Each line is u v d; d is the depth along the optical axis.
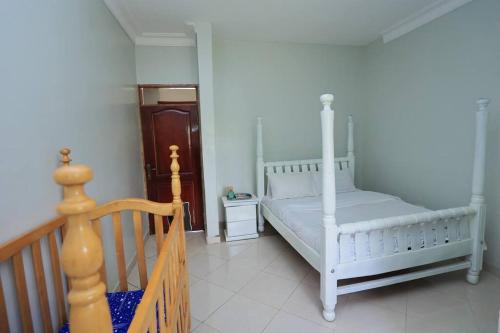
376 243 1.84
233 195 3.32
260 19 2.88
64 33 1.50
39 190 1.23
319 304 1.96
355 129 4.03
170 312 1.03
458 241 2.03
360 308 1.89
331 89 3.86
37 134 1.23
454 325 1.69
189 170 3.60
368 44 3.80
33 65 1.21
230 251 2.91
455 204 2.63
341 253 1.77
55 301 1.34
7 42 1.06
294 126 3.78
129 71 2.96
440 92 2.73
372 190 3.87
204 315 1.86
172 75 3.38
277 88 3.67
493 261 2.29
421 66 2.95
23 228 1.12
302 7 2.64
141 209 1.58
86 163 1.72
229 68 3.50
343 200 2.99
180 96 3.97
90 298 0.38
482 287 2.08
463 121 2.50
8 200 1.04
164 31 3.12
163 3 2.47
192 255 2.83
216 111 3.51
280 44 3.63
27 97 1.17
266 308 1.93
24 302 1.10
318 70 3.79
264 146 3.71
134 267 2.63
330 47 3.79
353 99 3.96
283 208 2.82
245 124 3.62
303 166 3.64
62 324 1.36
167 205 1.60
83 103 1.71
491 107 2.26
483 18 2.29
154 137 3.48
